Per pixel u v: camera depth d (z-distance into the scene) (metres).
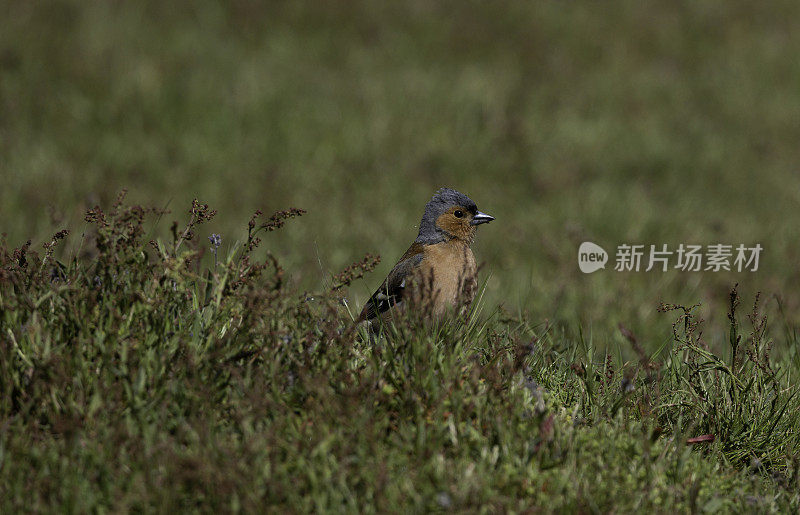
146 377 5.86
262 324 6.30
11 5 25.64
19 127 19.30
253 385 6.02
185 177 17.61
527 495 5.54
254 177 17.92
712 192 19.80
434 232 9.42
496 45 28.61
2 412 5.70
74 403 5.64
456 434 5.90
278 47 26.19
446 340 7.01
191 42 25.28
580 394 7.10
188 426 5.55
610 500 5.52
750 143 23.23
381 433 5.78
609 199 17.81
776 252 15.50
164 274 6.55
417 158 19.78
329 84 23.75
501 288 12.23
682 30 31.70
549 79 26.42
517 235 15.55
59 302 6.32
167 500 4.97
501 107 23.28
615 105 25.05
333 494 5.17
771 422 7.15
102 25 25.19
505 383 6.41
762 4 34.78
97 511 5.02
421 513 5.17
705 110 25.48
